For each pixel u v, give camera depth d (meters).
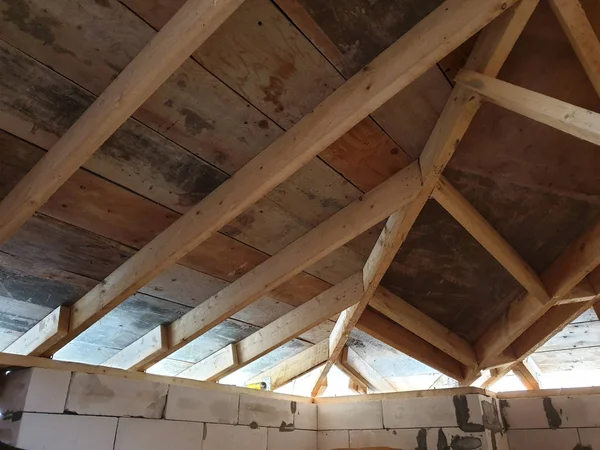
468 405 3.43
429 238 2.57
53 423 2.38
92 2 1.30
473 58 1.66
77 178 1.79
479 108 1.87
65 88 1.49
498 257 2.47
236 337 3.31
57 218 1.93
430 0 1.45
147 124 1.67
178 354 3.37
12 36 1.34
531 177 2.18
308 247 2.34
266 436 3.54
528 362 4.09
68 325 2.40
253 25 1.46
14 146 1.62
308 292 2.96
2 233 1.74
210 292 2.70
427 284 2.96
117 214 2.00
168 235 2.10
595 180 2.13
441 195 2.11
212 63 1.54
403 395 3.75
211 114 1.70
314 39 1.53
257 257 2.51
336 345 3.42
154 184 1.91
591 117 1.39
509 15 1.48
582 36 1.48
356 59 1.60
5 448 1.73
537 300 2.73
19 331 2.55
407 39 1.50
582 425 3.42
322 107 1.69
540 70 1.76
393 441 3.65
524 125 1.94
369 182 2.17
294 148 1.73
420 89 1.79
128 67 1.42
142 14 1.34
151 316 2.77
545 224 2.45
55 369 2.48
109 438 2.58
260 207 2.19
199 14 1.22
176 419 2.96
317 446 3.99
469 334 3.46
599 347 3.73
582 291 2.71
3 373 2.56
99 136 1.47
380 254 2.44
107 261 2.24
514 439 3.63
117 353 3.05
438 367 3.70
